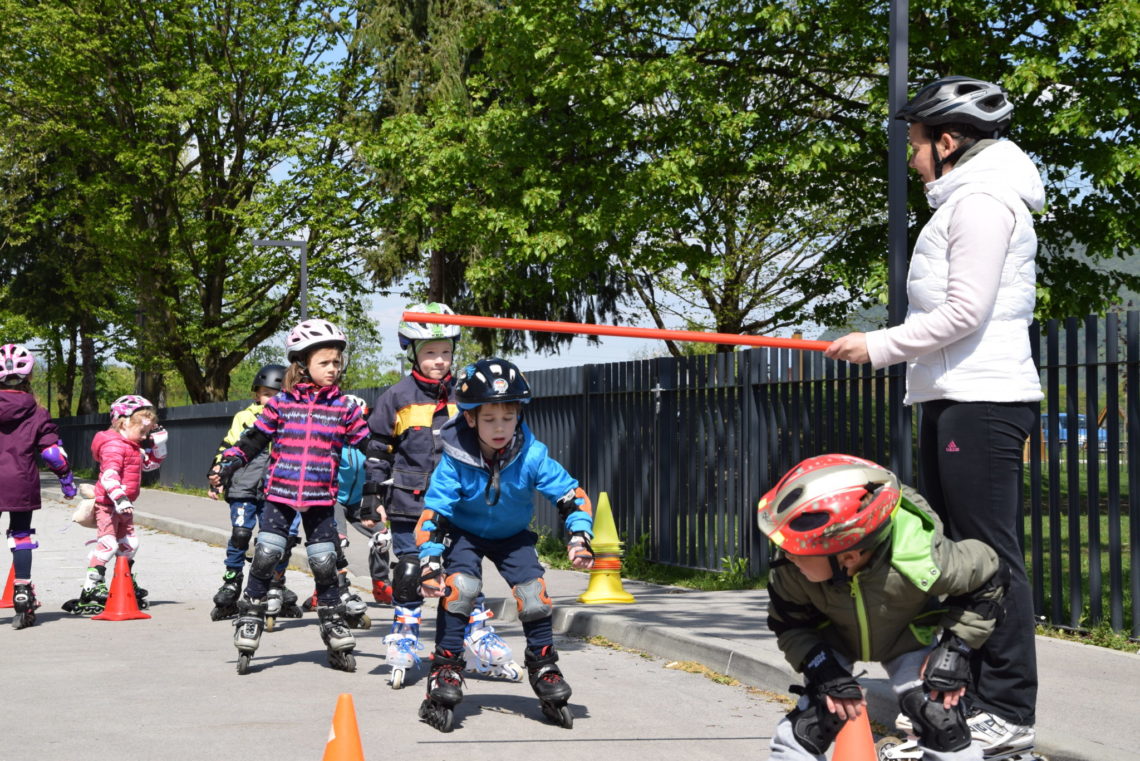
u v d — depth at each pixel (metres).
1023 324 4.15
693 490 10.95
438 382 6.99
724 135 19.61
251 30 30.55
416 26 28.03
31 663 7.54
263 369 9.45
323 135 30.39
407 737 5.40
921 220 18.80
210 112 30.25
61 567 13.40
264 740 5.38
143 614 9.73
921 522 3.32
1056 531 7.53
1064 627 7.43
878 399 8.86
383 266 31.06
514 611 9.07
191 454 28.08
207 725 5.70
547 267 25.36
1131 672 6.06
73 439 40.97
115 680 6.91
